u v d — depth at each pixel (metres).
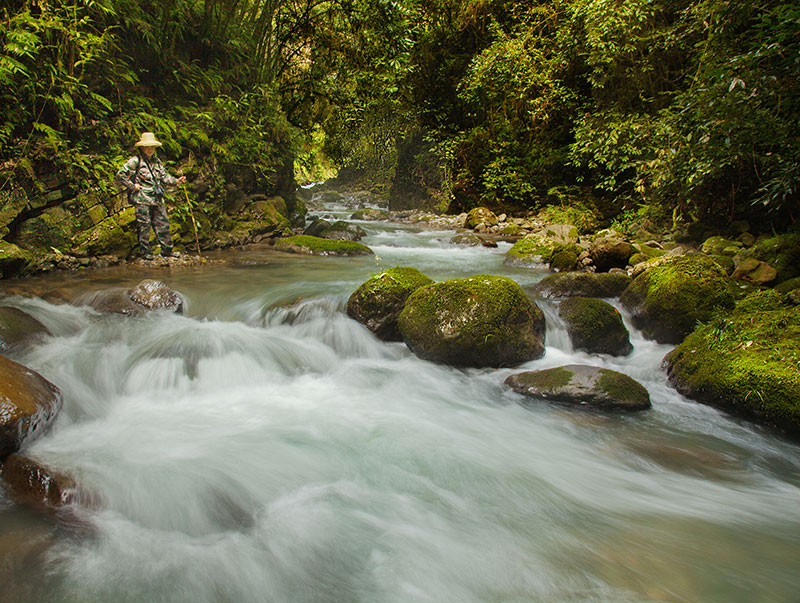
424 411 4.14
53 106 7.25
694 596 2.25
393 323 5.48
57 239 7.16
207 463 3.19
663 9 9.42
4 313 4.54
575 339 5.30
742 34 6.71
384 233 13.53
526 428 3.88
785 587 2.31
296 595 2.25
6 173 6.68
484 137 15.27
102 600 2.14
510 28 14.68
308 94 11.03
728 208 8.67
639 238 9.93
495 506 2.93
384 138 17.25
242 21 11.26
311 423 3.87
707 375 4.17
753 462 3.43
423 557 2.49
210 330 5.09
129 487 2.87
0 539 2.43
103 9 7.45
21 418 3.05
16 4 6.73
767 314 4.43
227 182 10.40
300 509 2.84
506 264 8.87
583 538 2.66
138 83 9.02
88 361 4.40
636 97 10.95
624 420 3.99
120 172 7.43
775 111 6.01
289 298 5.98
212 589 2.25
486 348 4.79
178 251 8.64
